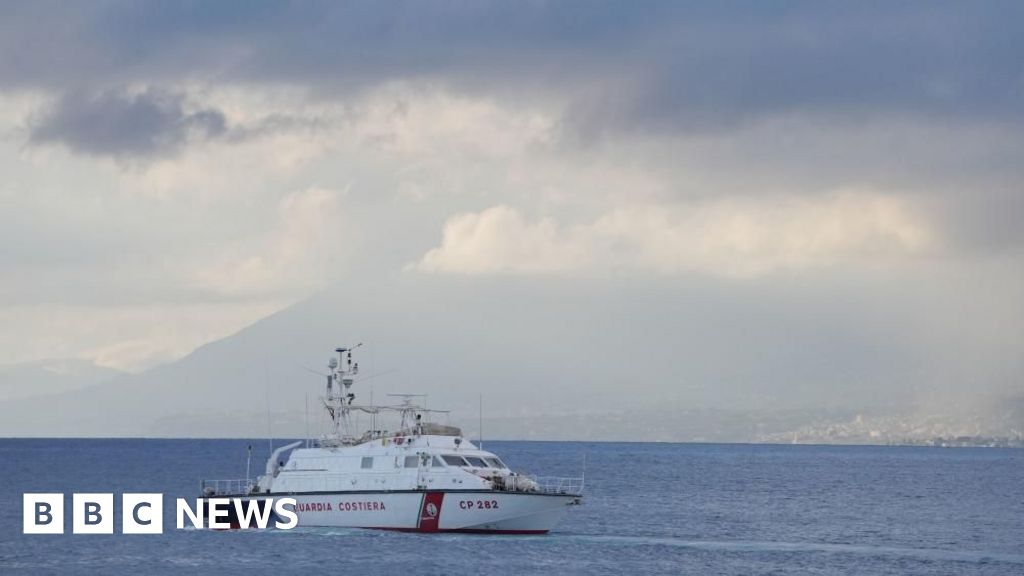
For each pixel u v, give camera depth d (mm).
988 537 178125
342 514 140125
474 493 133750
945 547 162125
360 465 139875
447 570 122750
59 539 155000
